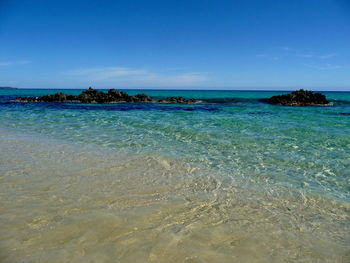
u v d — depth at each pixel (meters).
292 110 24.72
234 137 11.12
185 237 3.80
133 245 3.55
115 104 32.41
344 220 4.50
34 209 4.45
